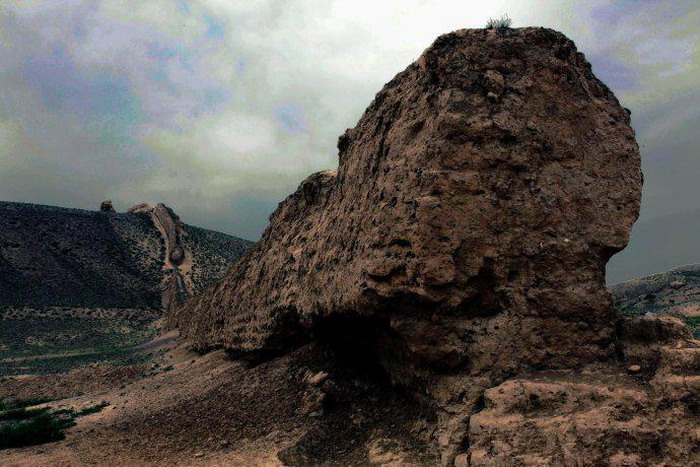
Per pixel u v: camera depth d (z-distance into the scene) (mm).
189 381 18547
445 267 7301
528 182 7766
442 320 7461
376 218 8672
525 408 6301
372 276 8164
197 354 27859
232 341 20125
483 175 7727
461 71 8180
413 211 7738
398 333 7836
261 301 17203
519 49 8406
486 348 7234
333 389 10094
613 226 7684
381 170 9539
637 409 5891
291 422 9484
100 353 41406
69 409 16797
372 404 9430
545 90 8195
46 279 68812
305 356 12961
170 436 10719
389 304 7926
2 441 11273
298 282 13875
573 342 7188
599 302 7309
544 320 7293
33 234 79938
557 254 7500
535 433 5914
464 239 7445
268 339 15656
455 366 7348
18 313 56062
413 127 8883
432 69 8828
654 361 6586
